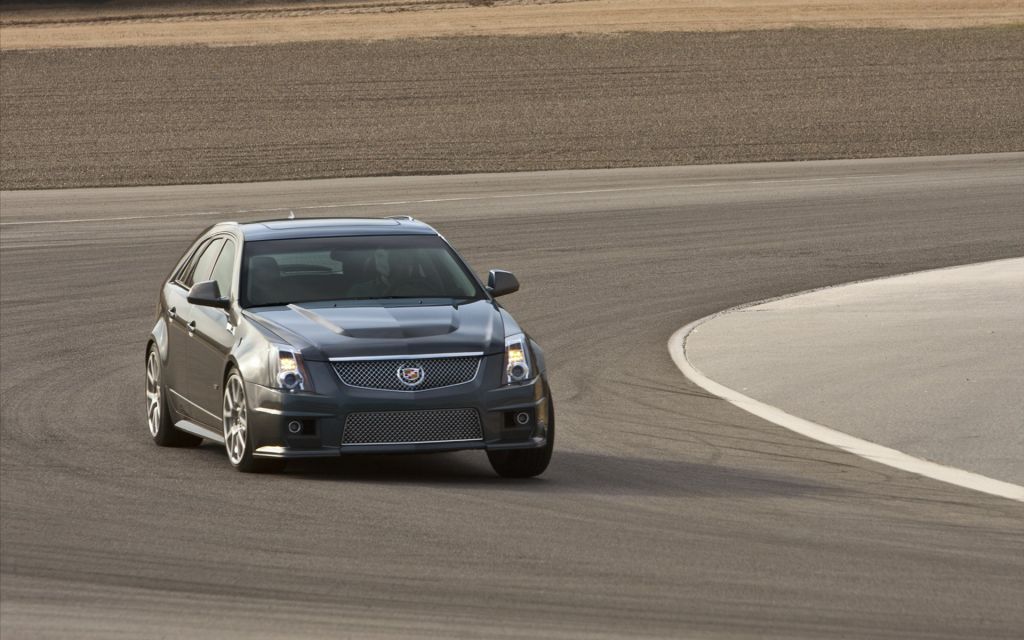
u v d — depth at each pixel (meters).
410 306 39.16
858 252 91.62
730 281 81.19
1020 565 28.23
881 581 26.94
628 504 34.00
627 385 53.00
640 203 118.19
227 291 41.09
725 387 51.62
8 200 125.06
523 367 37.22
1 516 32.78
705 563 28.25
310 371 36.25
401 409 36.06
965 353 53.62
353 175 139.50
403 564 28.08
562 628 23.91
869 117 180.00
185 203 121.81
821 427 44.47
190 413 41.66
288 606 25.22
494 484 36.81
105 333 68.94
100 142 167.50
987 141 160.75
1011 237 96.62
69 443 43.66
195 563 28.28
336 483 36.62
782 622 24.30
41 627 24.05
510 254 93.19
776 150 155.75
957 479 37.19
